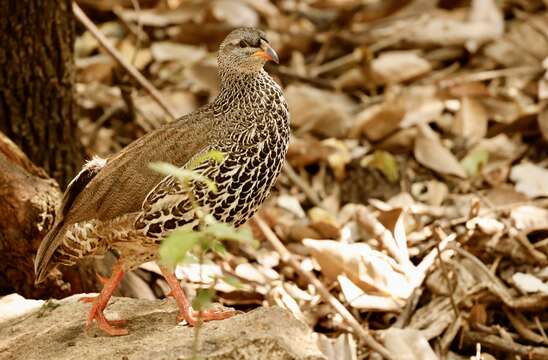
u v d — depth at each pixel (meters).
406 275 10.48
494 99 14.12
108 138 13.68
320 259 10.56
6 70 10.88
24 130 11.03
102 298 8.24
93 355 7.71
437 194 12.66
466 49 15.39
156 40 15.79
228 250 11.74
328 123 13.96
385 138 13.66
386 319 10.66
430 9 16.31
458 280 10.66
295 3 17.03
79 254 8.36
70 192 8.35
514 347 9.99
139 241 8.13
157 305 8.72
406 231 11.65
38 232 9.64
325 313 10.59
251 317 7.65
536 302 10.35
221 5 15.86
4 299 9.20
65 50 11.07
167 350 7.36
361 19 16.39
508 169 13.09
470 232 11.28
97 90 14.42
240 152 8.12
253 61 8.43
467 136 13.72
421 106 13.97
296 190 13.17
